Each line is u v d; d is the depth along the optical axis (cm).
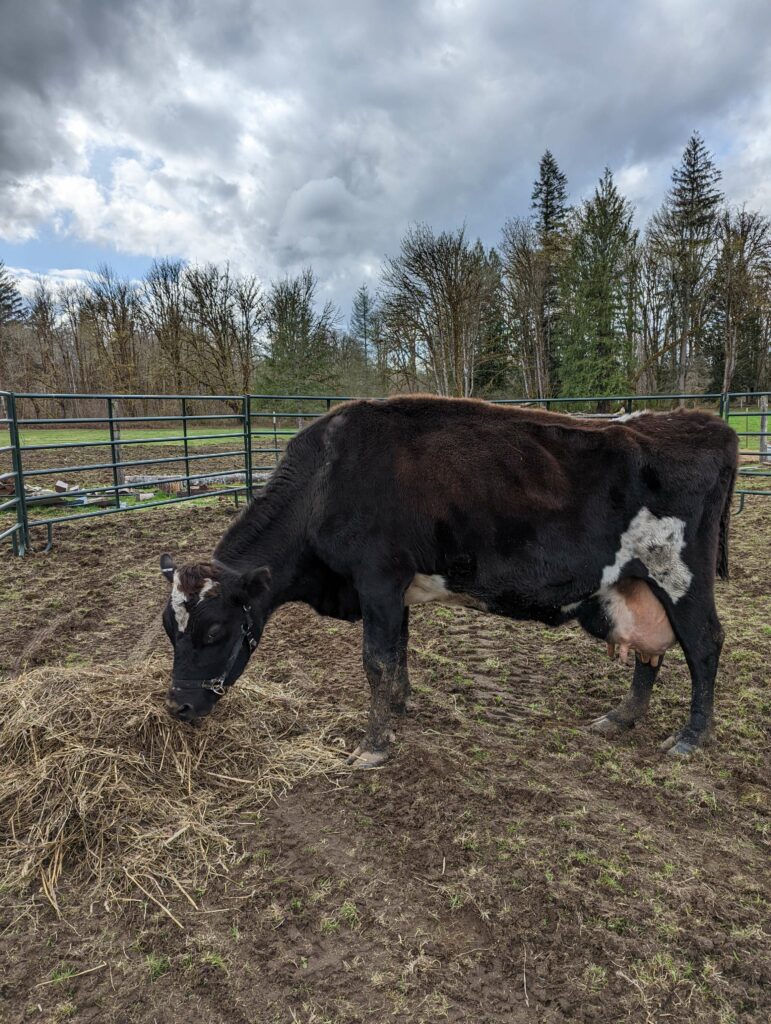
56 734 303
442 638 493
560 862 250
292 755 324
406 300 2603
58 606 549
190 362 3272
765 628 491
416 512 311
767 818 279
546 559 311
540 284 3134
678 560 316
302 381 3269
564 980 201
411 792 295
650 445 316
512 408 338
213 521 886
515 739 344
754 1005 193
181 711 287
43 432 2667
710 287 3053
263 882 243
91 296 3612
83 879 246
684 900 231
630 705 351
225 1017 189
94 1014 190
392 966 206
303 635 499
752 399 3145
